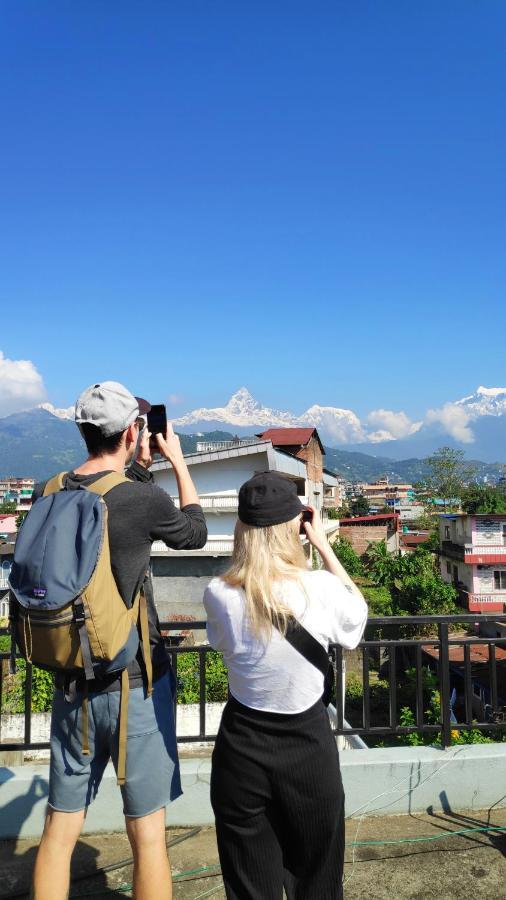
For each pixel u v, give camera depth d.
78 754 2.13
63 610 1.85
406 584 31.39
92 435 2.24
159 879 2.12
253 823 2.01
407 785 3.47
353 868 2.99
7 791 3.24
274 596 1.94
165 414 2.48
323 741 1.98
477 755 3.54
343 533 51.72
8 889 2.81
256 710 1.98
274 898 2.01
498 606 32.19
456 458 69.38
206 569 20.86
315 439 35.34
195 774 3.39
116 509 2.03
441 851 3.12
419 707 3.78
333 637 2.01
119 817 3.30
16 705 11.78
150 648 2.19
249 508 2.03
